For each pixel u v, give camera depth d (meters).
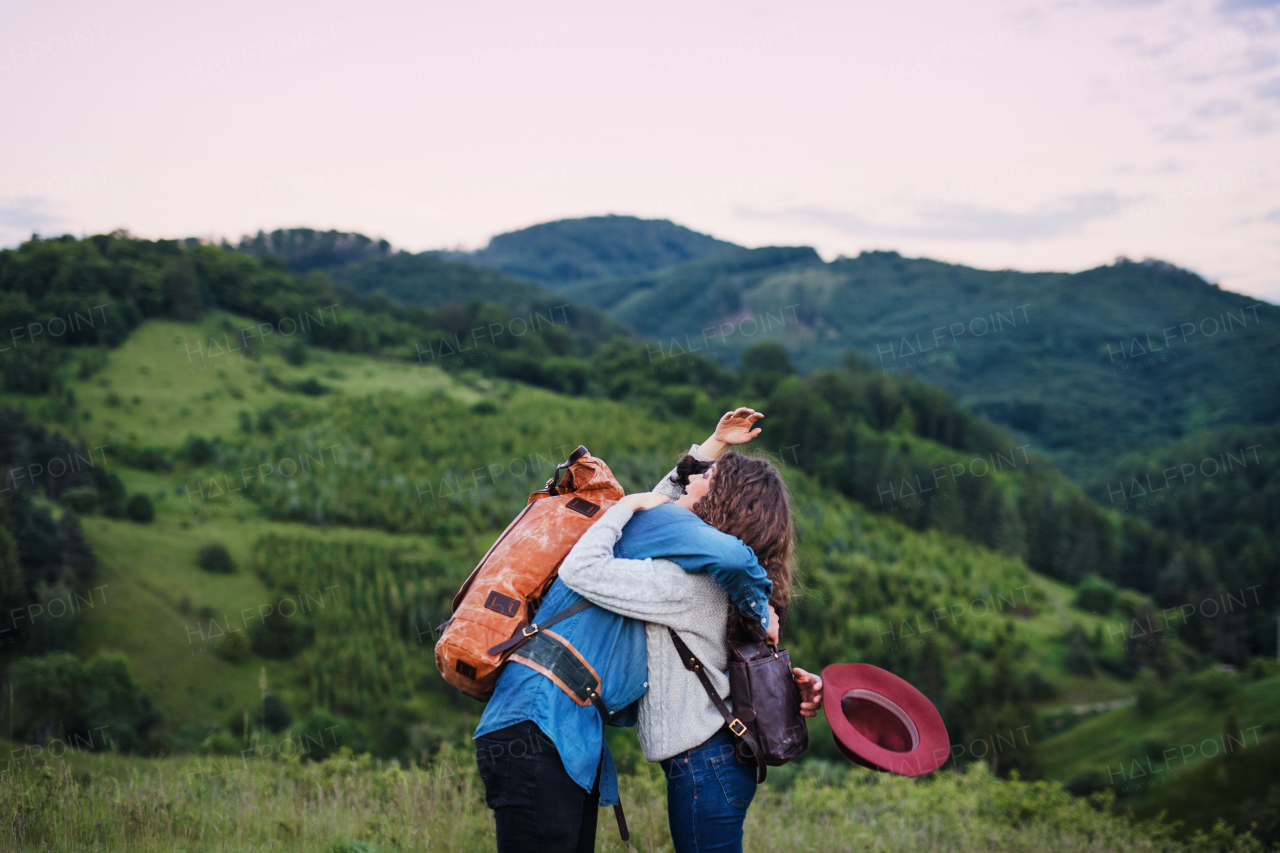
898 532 135.25
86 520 90.00
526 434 153.88
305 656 74.81
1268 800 42.44
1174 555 122.75
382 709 66.56
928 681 85.94
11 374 125.31
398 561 103.19
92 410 125.38
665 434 154.88
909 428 171.88
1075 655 93.31
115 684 54.44
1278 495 142.00
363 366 179.12
